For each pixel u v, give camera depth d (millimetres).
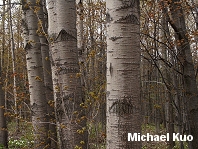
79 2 6801
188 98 5000
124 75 2348
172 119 8539
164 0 4898
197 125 4898
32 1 5309
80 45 6449
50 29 3695
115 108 2352
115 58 2371
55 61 3648
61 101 3566
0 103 8570
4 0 11578
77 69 3678
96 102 3846
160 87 9297
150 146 10297
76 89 3594
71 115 3471
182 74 5070
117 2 2373
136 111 2359
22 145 8773
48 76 6797
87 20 8570
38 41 5367
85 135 3600
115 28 2375
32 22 5320
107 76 2441
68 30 3621
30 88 5324
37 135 5184
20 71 16938
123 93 2340
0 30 16453
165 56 6945
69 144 3469
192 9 5223
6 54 18203
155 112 11555
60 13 3631
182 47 5082
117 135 2340
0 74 8727
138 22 2428
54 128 6355
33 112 5270
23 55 15438
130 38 2365
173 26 4992
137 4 2436
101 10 8039
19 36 15938
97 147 4188
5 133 8867
